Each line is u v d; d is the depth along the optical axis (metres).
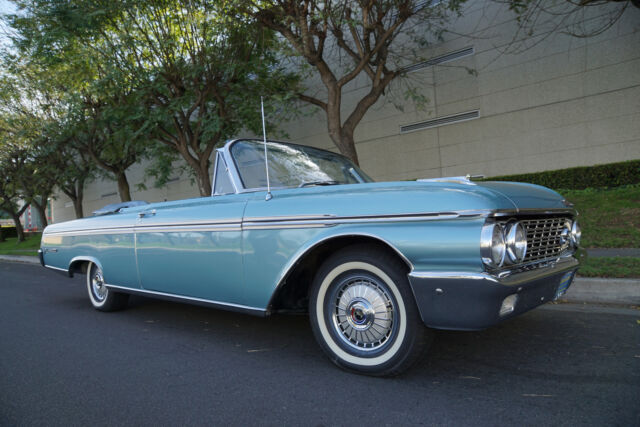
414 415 2.03
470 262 2.07
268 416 2.10
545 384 2.31
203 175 11.66
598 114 10.67
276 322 3.98
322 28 8.80
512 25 11.73
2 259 15.70
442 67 13.07
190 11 8.97
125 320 4.35
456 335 3.24
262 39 9.31
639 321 3.42
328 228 2.53
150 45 9.46
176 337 3.62
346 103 15.02
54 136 13.13
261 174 3.21
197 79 9.98
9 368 3.02
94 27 8.84
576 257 2.88
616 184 9.88
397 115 14.11
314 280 2.71
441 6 11.23
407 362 2.36
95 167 18.16
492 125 12.30
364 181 3.58
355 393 2.31
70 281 8.10
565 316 3.67
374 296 2.48
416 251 2.20
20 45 9.60
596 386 2.26
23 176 20.23
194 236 3.26
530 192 2.58
